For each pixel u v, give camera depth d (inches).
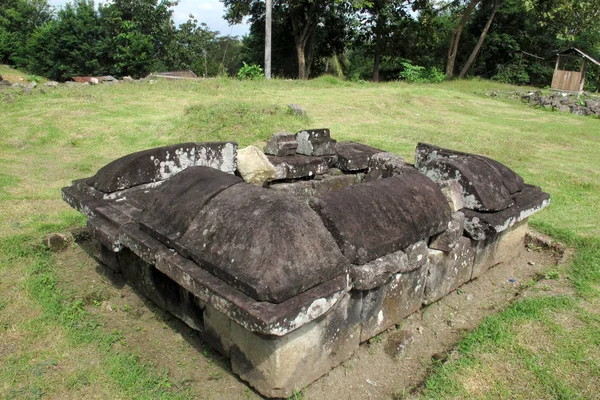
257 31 981.2
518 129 454.3
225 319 96.2
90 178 140.1
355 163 186.1
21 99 400.5
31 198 207.8
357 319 103.7
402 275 113.3
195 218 98.5
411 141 354.0
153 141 315.9
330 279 87.5
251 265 82.2
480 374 99.6
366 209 102.3
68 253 151.2
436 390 95.1
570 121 527.5
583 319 119.6
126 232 109.9
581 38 960.9
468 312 128.5
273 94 507.8
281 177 166.1
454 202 131.2
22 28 1268.5
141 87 491.8
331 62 1087.0
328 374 99.9
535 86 1006.4
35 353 100.7
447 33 1019.9
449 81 827.4
